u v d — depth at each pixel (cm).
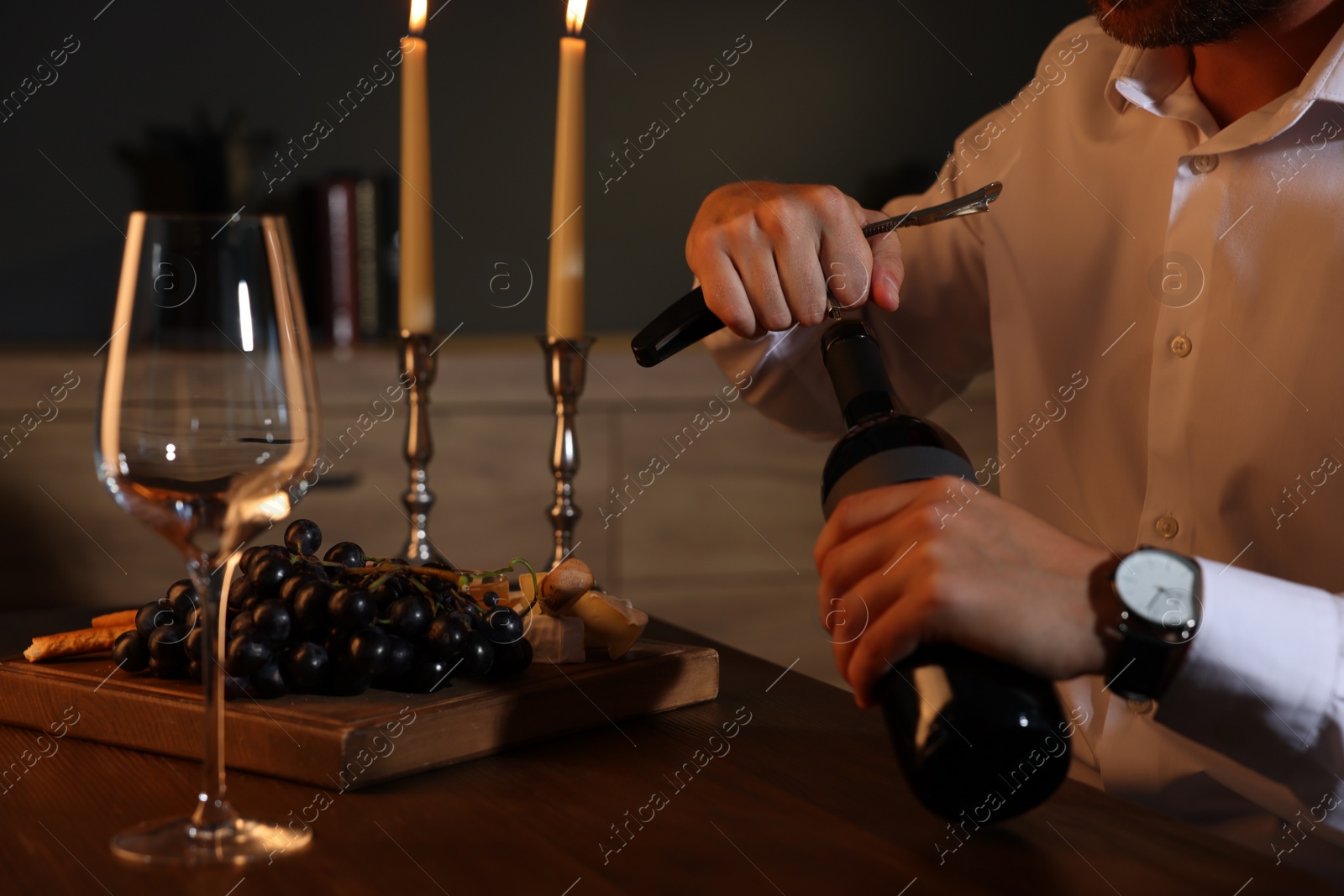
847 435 60
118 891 43
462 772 57
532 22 229
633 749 61
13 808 51
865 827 51
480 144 228
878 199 246
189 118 213
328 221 204
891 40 243
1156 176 93
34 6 205
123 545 181
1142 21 78
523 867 46
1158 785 84
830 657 208
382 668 58
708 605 203
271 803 52
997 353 106
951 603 50
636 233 237
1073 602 51
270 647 58
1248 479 85
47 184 209
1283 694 52
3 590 176
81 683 61
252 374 47
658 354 76
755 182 80
